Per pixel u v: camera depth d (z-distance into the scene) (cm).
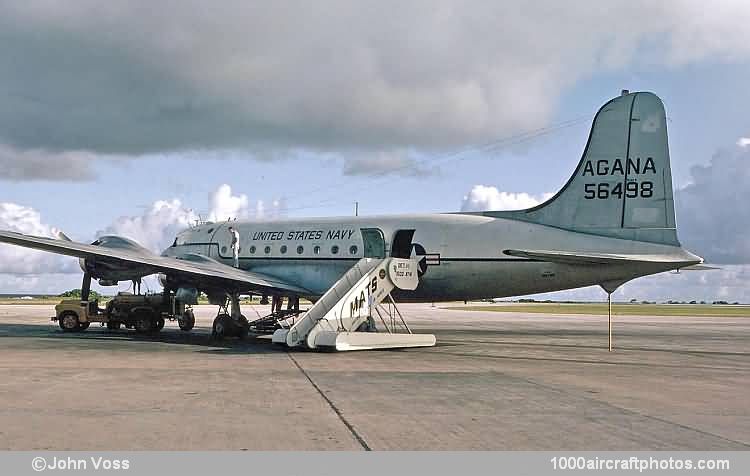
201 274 2211
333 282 2489
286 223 2662
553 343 2388
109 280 2405
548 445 782
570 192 2208
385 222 2447
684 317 5922
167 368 1481
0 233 2000
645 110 2138
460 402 1063
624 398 1123
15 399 1059
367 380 1308
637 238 2116
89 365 1536
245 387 1198
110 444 767
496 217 2312
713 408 1032
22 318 4159
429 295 2392
